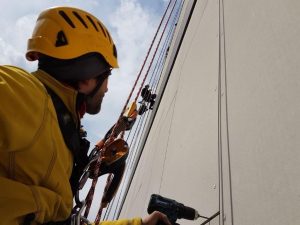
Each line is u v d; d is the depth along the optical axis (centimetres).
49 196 136
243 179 161
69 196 149
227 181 179
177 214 188
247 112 176
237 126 185
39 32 170
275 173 134
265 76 164
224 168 188
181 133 358
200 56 369
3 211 124
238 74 205
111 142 206
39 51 164
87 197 178
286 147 131
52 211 140
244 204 154
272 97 152
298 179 119
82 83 170
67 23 170
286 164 129
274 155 138
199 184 228
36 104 131
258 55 180
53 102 151
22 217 130
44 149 133
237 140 180
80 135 165
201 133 261
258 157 152
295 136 127
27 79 135
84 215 173
